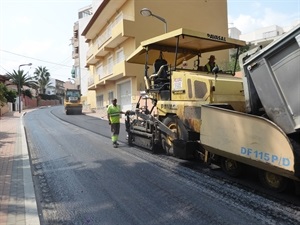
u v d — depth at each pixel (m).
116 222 4.50
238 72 8.66
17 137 13.79
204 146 6.08
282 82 4.98
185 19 26.66
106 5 27.52
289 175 4.55
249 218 4.43
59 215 4.85
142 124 9.69
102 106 36.97
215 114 5.77
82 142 12.07
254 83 5.48
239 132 5.27
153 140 8.98
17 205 5.18
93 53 35.38
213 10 28.45
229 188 5.71
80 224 4.50
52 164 8.35
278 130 4.57
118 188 6.05
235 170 6.13
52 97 82.25
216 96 6.70
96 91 40.00
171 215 4.67
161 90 8.64
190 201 5.19
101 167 7.80
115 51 29.92
